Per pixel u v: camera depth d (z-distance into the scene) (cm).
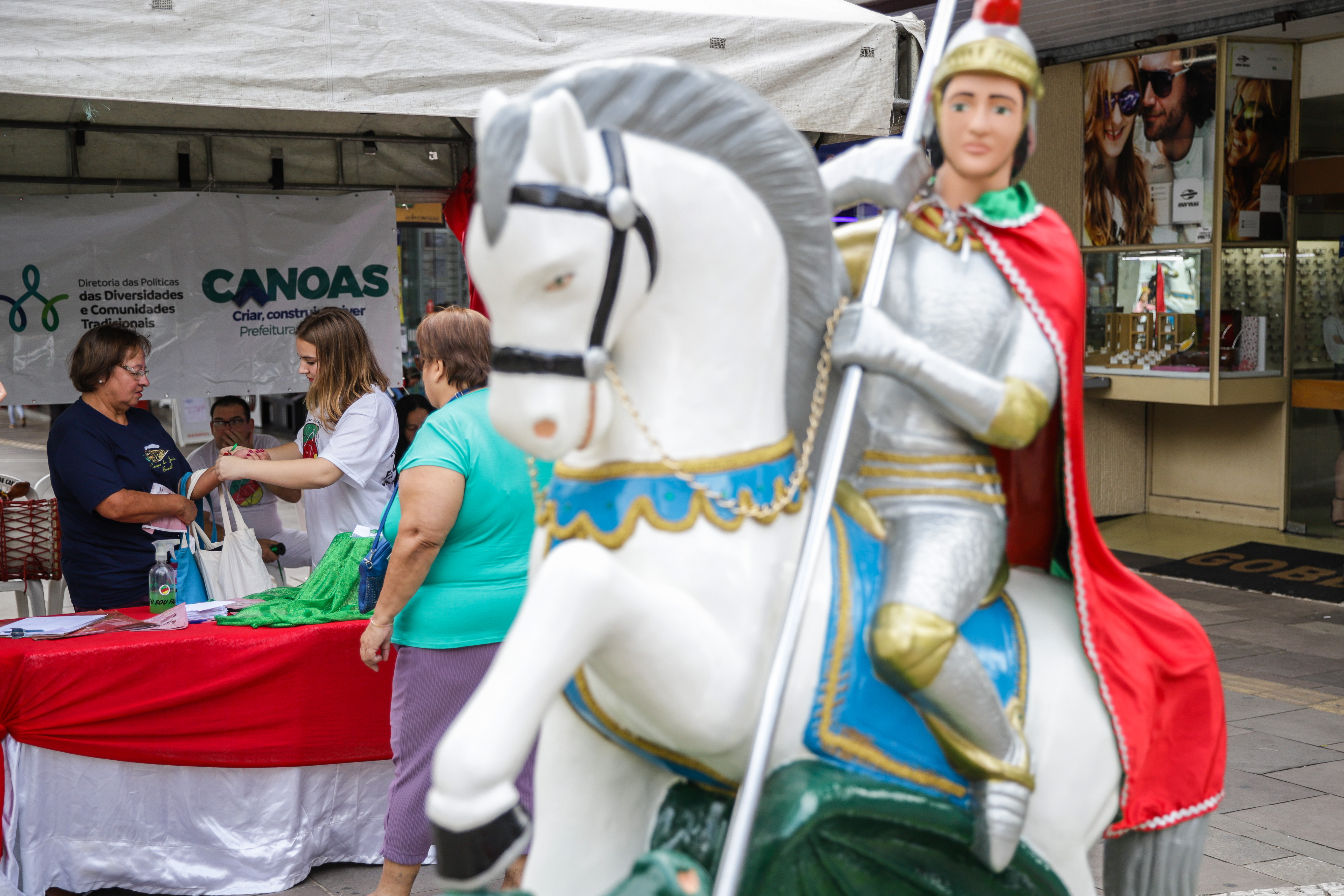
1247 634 635
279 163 611
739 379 162
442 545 319
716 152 158
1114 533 864
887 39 429
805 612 164
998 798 169
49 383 586
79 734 351
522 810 141
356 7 358
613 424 161
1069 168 885
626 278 150
